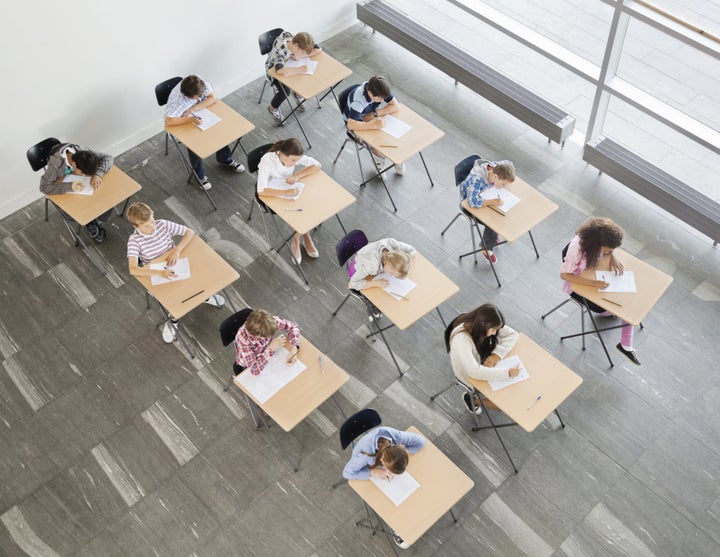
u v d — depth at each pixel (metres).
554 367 5.00
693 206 6.44
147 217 5.42
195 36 7.34
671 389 5.71
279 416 4.83
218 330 6.13
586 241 5.29
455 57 7.74
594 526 5.09
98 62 6.79
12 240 6.78
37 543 5.11
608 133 7.07
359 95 6.49
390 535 5.00
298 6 8.02
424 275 5.56
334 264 6.54
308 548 5.03
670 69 6.22
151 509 5.23
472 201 5.91
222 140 6.48
